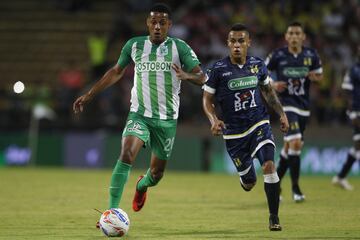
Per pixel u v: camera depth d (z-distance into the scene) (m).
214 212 36.72
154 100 30.17
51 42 93.69
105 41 88.06
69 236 28.25
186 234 28.80
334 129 69.88
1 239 27.47
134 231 29.75
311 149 67.69
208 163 70.69
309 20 80.62
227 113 31.44
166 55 30.14
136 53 30.34
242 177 32.25
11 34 94.81
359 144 49.59
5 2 97.56
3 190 48.59
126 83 78.69
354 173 66.62
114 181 29.20
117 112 77.31
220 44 79.94
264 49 78.56
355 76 48.75
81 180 57.53
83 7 96.12
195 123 74.69
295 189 41.72
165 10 30.16
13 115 79.38
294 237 27.77
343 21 80.75
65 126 77.56
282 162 43.06
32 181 56.22
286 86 41.75
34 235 28.58
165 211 37.16
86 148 73.88
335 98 74.12
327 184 55.28
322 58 76.88
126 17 87.69
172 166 71.62
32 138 75.69
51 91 85.50
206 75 31.23
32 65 91.50
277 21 81.00
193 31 82.00
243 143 31.33
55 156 74.94
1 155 76.19
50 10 96.44
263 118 31.02
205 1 84.31
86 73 88.94
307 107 42.09
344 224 31.75
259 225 31.66
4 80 90.06
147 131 30.02
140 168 71.88
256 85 31.08
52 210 37.41
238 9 82.19
